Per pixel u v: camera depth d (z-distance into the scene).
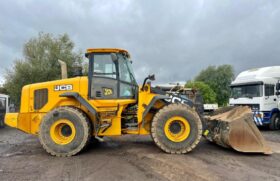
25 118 5.93
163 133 5.37
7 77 18.55
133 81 6.09
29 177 3.95
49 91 5.94
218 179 3.80
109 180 3.78
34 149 6.21
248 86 11.29
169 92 6.05
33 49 19.64
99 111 5.73
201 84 41.34
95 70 5.86
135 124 5.81
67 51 19.84
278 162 4.79
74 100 5.88
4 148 6.36
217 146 6.27
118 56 5.94
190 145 5.34
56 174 4.10
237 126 5.43
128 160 4.93
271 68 11.23
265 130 10.77
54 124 5.43
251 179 3.82
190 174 4.04
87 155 5.41
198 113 5.89
